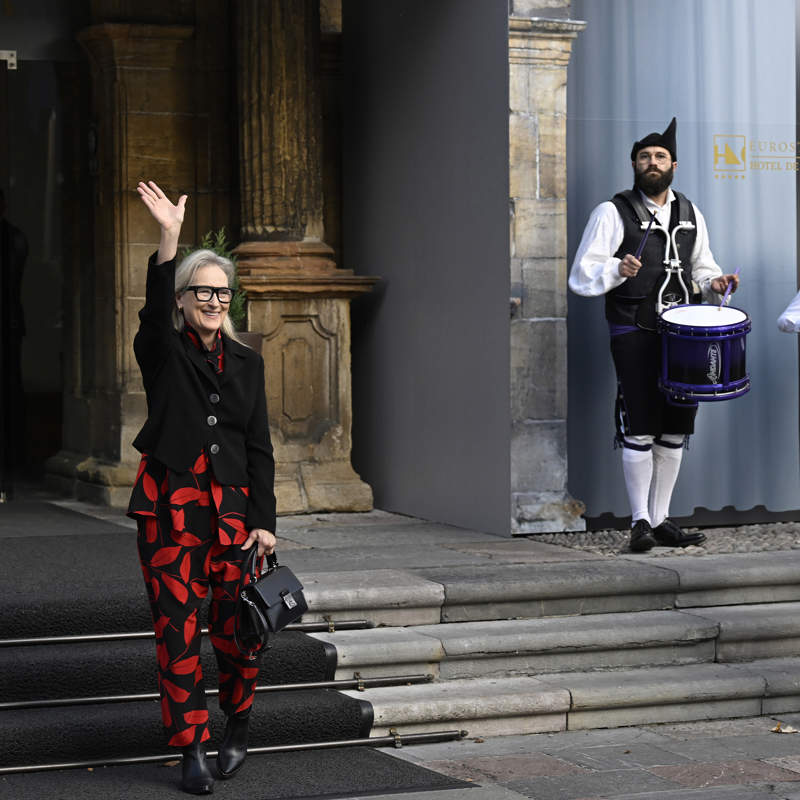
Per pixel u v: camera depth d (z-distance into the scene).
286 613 5.15
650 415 8.02
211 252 5.37
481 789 5.35
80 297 10.46
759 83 9.09
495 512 8.66
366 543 8.30
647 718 6.56
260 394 5.38
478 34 8.70
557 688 6.46
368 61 10.09
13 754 5.51
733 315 7.75
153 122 9.93
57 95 10.38
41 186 10.43
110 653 6.02
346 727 6.01
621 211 8.05
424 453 9.45
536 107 8.47
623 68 8.81
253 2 9.66
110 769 5.55
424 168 9.38
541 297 8.53
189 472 5.21
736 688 6.68
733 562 7.58
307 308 9.72
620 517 8.91
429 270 9.34
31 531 8.47
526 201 8.48
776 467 9.23
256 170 9.70
